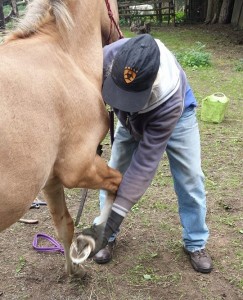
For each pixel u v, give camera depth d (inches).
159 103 84.7
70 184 85.3
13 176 68.8
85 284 110.9
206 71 338.3
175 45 460.4
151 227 133.9
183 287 110.4
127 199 85.0
